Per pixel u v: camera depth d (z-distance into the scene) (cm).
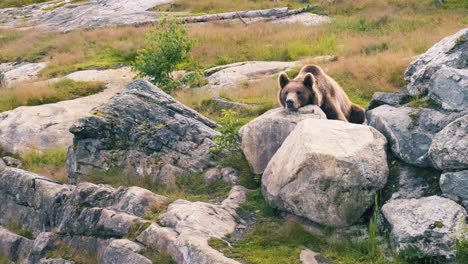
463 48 877
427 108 822
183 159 1020
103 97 1903
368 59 1742
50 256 902
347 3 2912
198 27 2691
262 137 927
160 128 1077
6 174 1137
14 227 1055
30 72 2431
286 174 781
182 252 701
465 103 774
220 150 1009
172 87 1780
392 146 813
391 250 680
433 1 2769
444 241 643
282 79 1034
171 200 879
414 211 691
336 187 738
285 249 705
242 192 878
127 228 818
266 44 2334
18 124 1588
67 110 1686
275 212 806
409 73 983
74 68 2328
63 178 1270
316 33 2400
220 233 753
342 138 778
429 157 732
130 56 2441
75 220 917
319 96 1013
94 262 840
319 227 752
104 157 1083
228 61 2173
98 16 3278
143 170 1030
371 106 945
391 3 2848
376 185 754
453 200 687
